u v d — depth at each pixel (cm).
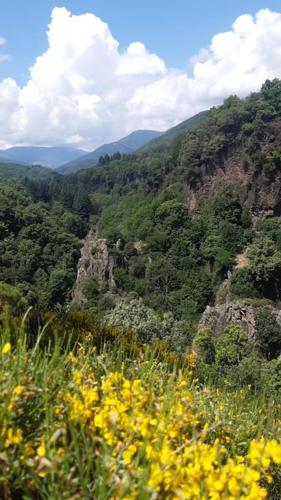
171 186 10512
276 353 5703
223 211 8775
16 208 9912
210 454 209
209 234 8562
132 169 14975
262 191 9031
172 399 252
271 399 429
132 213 11506
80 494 187
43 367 251
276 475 305
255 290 7081
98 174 16250
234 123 9869
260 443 213
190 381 422
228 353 4491
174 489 186
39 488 182
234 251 8038
